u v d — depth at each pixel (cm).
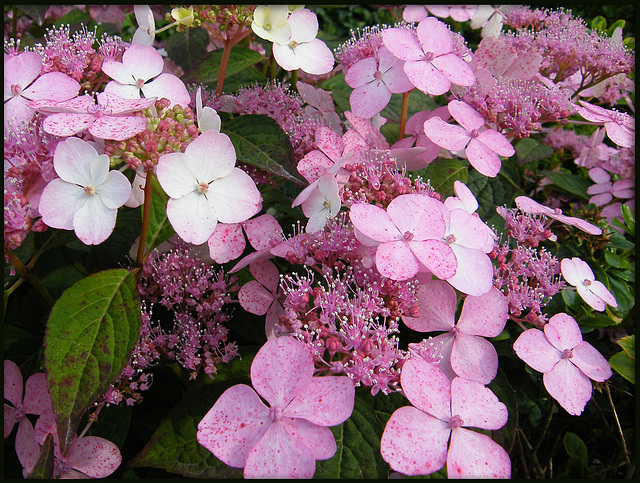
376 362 14
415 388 13
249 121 19
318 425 13
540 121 22
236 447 13
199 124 17
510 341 18
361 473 14
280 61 20
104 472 15
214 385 16
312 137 21
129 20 41
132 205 18
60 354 13
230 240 18
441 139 19
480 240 16
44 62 17
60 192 14
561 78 26
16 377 16
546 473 20
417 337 18
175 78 18
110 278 15
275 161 18
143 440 19
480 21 29
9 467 17
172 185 15
